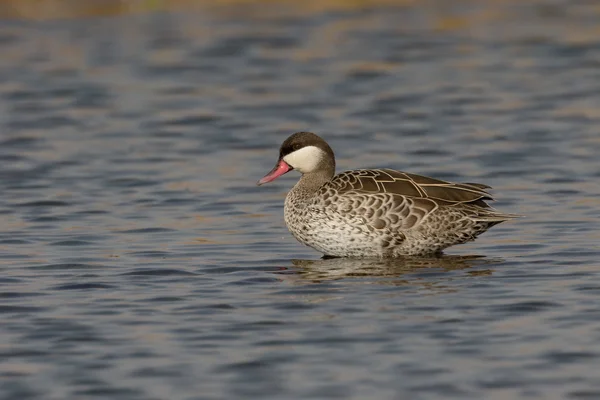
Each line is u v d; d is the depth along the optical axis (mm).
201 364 10719
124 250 15117
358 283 13266
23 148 22109
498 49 29875
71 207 17766
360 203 14133
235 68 28359
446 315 11969
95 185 19328
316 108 25125
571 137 22266
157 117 24516
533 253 14586
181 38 30266
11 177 19906
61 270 14094
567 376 10312
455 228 14297
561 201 17750
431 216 14180
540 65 28391
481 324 11664
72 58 28625
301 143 14953
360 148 21844
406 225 14172
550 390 10031
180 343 11281
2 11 31766
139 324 11883
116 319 12055
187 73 27891
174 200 18219
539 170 19906
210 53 29281
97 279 13641
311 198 14430
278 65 28547
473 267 13922
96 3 32500
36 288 13266
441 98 25688
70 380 10391
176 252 15000
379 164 20594
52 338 11469
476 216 14281
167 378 10406
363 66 28375
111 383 10312
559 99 25344
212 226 16516
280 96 26141
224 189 18984
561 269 13727
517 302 12352
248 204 17953
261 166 20719
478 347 11023
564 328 11508
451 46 30156
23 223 16750
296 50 29625
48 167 20625
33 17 31422
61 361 10852
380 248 14312
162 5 32906
